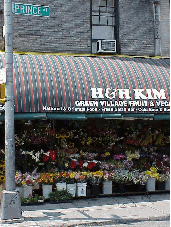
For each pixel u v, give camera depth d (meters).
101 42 14.22
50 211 11.02
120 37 14.61
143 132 13.75
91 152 13.22
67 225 9.64
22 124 12.66
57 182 12.41
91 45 14.28
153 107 12.56
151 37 14.99
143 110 12.44
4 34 10.05
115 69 12.80
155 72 13.20
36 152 12.62
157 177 13.41
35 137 12.63
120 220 10.17
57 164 12.82
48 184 12.27
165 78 13.10
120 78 12.56
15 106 11.10
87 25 14.25
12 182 9.94
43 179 12.15
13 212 9.83
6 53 9.98
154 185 13.45
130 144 13.61
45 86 11.56
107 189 12.98
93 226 9.80
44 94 11.47
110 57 13.95
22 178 11.95
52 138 12.95
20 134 12.56
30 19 13.63
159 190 13.58
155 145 14.04
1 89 10.12
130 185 13.42
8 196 9.83
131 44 14.73
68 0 14.08
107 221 10.02
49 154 12.48
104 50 14.23
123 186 13.22
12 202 9.84
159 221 10.41
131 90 12.48
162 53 15.08
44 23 13.78
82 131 13.24
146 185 13.45
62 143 12.96
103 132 13.30
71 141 13.20
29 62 11.95
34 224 9.62
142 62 13.76
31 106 11.26
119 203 12.12
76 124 13.20
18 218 9.88
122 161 13.42
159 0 15.05
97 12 14.58
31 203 11.73
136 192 13.33
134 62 13.58
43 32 13.74
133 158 13.58
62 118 11.66
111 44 14.31
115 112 12.15
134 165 13.48
